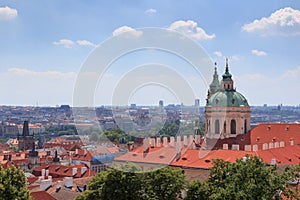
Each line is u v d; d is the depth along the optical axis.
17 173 60.22
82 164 135.62
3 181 58.00
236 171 55.75
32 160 164.50
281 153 112.00
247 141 137.25
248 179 53.12
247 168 54.31
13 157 182.38
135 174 57.66
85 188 82.88
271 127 142.75
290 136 139.88
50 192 78.25
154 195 58.16
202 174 84.69
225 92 146.25
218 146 132.50
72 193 77.31
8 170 59.69
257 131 140.88
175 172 59.81
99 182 60.97
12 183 59.06
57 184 81.00
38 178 104.62
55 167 129.00
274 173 54.47
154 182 58.16
